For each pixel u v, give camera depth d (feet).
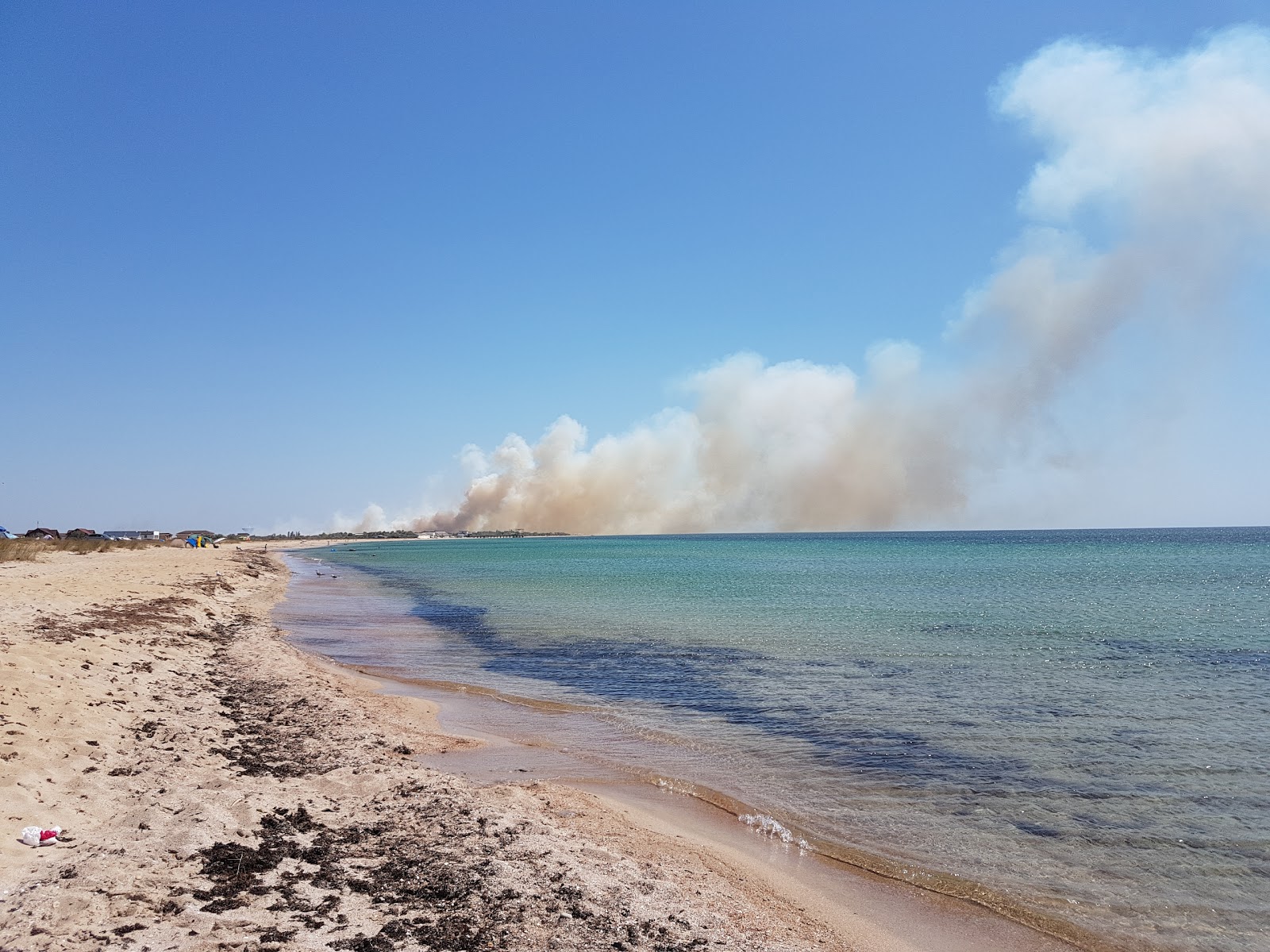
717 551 540.52
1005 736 49.52
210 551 314.14
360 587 191.72
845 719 54.19
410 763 40.09
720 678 69.31
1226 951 24.32
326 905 22.15
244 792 32.12
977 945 24.47
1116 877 29.63
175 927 19.54
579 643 92.27
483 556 442.50
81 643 57.41
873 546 608.19
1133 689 65.67
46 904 20.04
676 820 34.71
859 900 27.45
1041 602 148.46
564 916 22.88
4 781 29.43
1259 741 48.57
